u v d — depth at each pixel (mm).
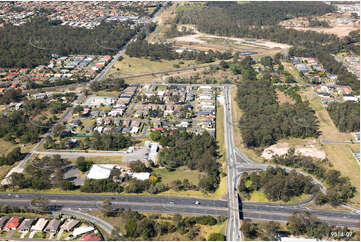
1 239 157875
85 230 161875
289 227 166875
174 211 177625
